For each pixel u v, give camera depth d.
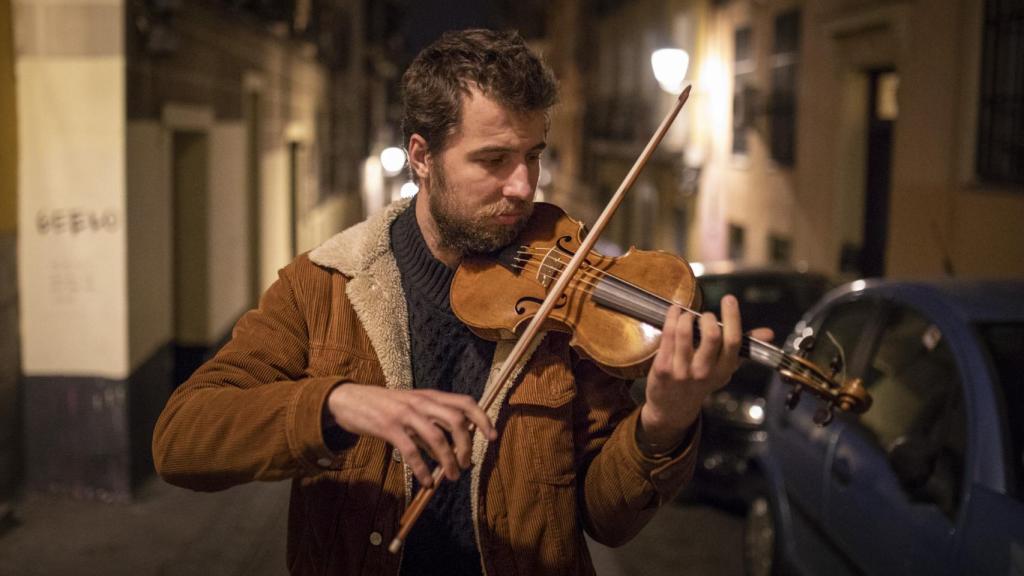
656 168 21.05
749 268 8.04
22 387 6.37
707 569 5.64
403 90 1.96
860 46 10.77
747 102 14.16
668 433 1.81
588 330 1.88
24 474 6.44
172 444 1.83
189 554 5.60
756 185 14.34
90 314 6.34
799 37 12.62
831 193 11.61
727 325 1.66
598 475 1.94
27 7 6.17
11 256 6.19
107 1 6.19
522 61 1.87
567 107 32.62
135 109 6.55
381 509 1.94
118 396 6.38
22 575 5.27
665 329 1.68
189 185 9.03
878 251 11.05
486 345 2.01
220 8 9.34
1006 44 8.05
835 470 4.18
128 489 6.42
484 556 1.93
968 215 8.45
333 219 18.77
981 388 3.49
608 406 2.03
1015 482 3.21
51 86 6.22
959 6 8.56
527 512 1.92
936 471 3.50
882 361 4.23
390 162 21.31
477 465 1.92
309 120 15.89
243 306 10.81
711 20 16.48
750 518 5.30
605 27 26.50
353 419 1.70
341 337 1.99
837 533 4.11
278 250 13.23
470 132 1.87
